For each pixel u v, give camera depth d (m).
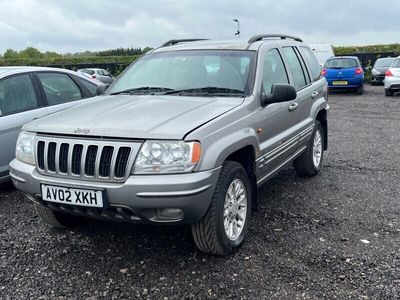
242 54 4.60
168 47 5.22
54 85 6.24
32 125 3.82
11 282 3.42
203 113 3.65
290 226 4.40
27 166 3.72
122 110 3.82
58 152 3.50
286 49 5.50
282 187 5.73
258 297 3.14
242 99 4.08
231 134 3.66
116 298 3.18
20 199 5.46
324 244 3.97
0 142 5.41
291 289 3.23
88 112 3.88
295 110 5.15
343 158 7.31
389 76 17.58
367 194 5.37
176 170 3.23
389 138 9.04
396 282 3.30
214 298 3.14
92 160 3.38
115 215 3.38
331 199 5.21
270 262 3.64
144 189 3.18
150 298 3.17
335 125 11.02
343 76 19.23
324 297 3.12
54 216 4.23
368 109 14.06
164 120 3.49
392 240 4.04
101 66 33.12
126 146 3.29
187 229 4.35
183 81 4.50
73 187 3.37
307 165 5.96
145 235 4.24
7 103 5.60
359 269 3.50
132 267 3.62
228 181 3.61
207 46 4.90
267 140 4.39
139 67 5.03
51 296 3.22
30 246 4.06
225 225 3.68
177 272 3.52
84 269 3.61
